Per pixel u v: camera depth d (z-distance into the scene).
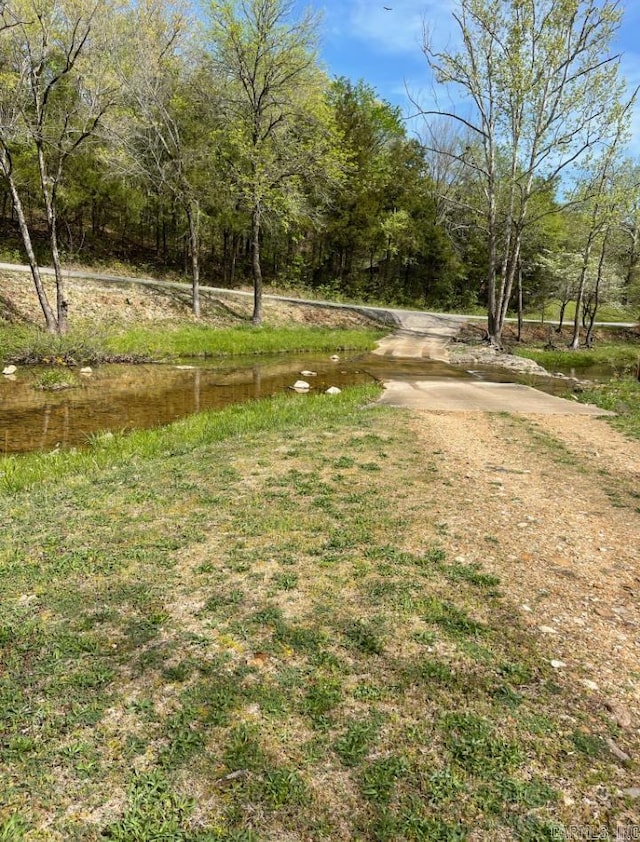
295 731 2.37
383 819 1.97
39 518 4.75
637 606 3.49
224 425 8.74
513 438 8.31
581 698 2.62
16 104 15.33
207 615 3.25
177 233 33.00
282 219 25.20
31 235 29.80
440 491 5.57
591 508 5.25
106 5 15.82
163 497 5.26
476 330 33.91
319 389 13.82
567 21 21.47
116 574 3.74
